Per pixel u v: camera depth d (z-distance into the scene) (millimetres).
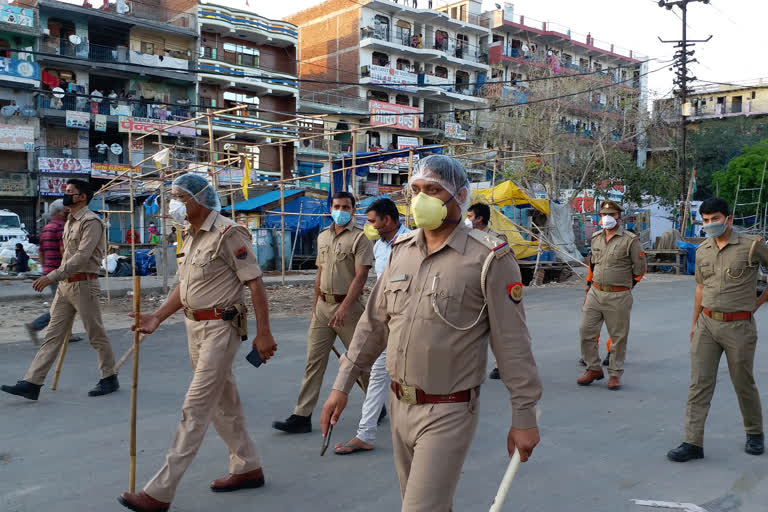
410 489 2311
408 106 43375
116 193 28609
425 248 2463
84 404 5578
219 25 35312
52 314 5758
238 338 3646
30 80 28953
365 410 4484
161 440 4660
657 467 4273
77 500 3609
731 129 44344
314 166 37438
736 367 4465
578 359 7953
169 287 14922
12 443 4570
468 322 2350
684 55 28938
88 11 30953
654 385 6621
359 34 43625
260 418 5258
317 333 4867
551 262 19172
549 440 4801
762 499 3773
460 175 2422
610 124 36312
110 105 31328
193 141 33719
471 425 2365
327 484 3895
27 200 29609
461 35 48844
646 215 31344
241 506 3566
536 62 45750
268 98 38094
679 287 17469
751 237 4406
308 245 24156
